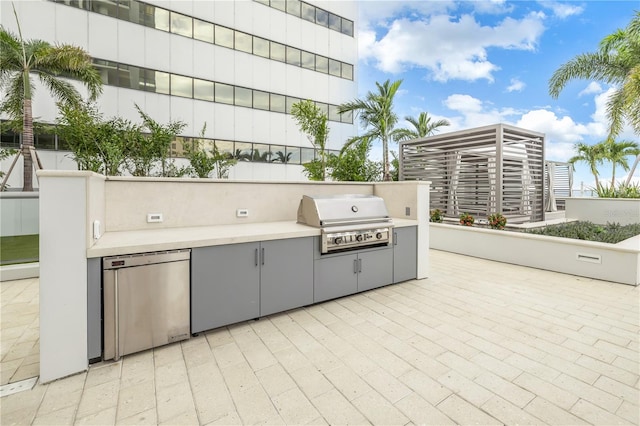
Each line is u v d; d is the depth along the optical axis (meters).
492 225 5.80
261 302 2.70
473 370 1.98
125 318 2.09
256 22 12.02
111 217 2.67
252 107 12.05
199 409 1.62
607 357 2.13
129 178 2.72
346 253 3.28
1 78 7.59
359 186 4.41
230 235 2.54
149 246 2.14
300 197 3.80
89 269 1.96
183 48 10.47
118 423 1.52
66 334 1.89
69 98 8.27
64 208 1.87
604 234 4.89
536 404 1.66
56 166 8.52
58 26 8.53
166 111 10.21
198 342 2.35
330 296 3.17
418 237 4.02
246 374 1.94
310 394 1.74
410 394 1.74
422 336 2.46
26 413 1.59
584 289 3.66
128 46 9.51
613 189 8.01
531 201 7.09
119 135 6.52
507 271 4.51
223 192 3.22
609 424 1.51
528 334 2.49
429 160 7.64
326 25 14.02
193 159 8.91
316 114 7.19
